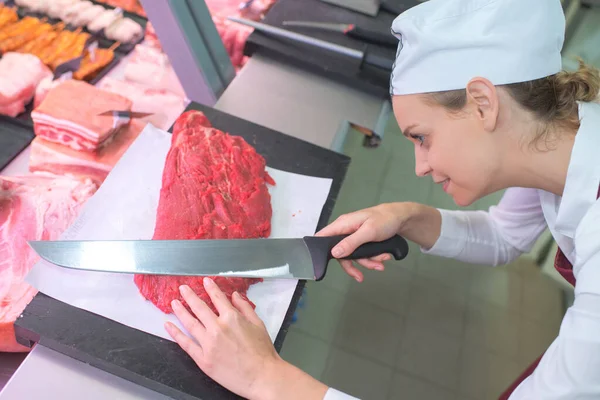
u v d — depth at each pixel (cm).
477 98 75
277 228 104
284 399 78
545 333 139
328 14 148
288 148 118
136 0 150
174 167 103
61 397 79
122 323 84
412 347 129
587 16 174
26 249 99
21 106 120
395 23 81
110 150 116
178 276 89
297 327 127
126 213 98
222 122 119
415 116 81
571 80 79
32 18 140
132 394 82
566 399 72
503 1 71
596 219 76
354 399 80
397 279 141
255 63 137
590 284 73
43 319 82
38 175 112
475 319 137
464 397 123
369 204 150
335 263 142
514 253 125
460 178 84
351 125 129
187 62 121
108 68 135
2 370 92
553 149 80
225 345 79
